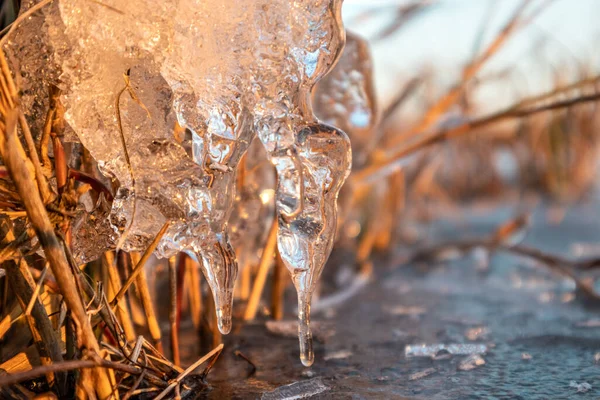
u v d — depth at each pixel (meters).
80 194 0.46
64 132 0.45
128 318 0.49
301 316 0.46
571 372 0.51
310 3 0.44
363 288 0.78
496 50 0.79
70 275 0.42
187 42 0.45
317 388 0.49
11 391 0.44
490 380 0.50
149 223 0.45
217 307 0.46
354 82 0.61
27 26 0.44
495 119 0.68
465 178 1.72
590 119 1.62
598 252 0.98
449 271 0.89
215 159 0.46
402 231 1.21
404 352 0.55
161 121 0.45
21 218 0.45
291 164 0.45
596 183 1.75
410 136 0.84
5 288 0.48
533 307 0.67
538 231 1.22
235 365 0.53
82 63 0.44
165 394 0.46
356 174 0.79
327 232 0.46
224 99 0.45
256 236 0.61
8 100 0.42
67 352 0.45
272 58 0.45
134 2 0.44
